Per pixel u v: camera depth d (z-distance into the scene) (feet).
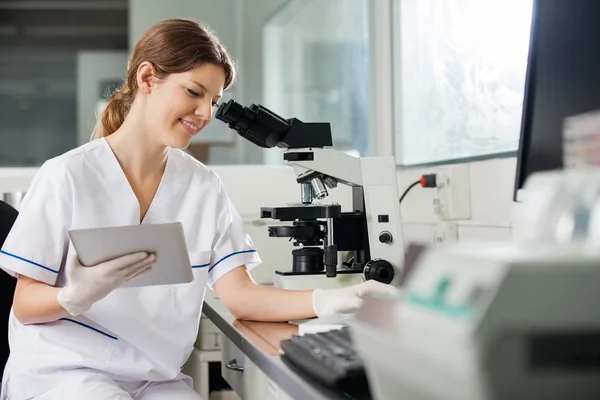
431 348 1.99
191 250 5.54
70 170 5.16
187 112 5.19
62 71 15.26
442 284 2.07
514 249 2.13
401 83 8.55
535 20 4.11
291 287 5.55
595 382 1.89
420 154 8.11
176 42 5.15
